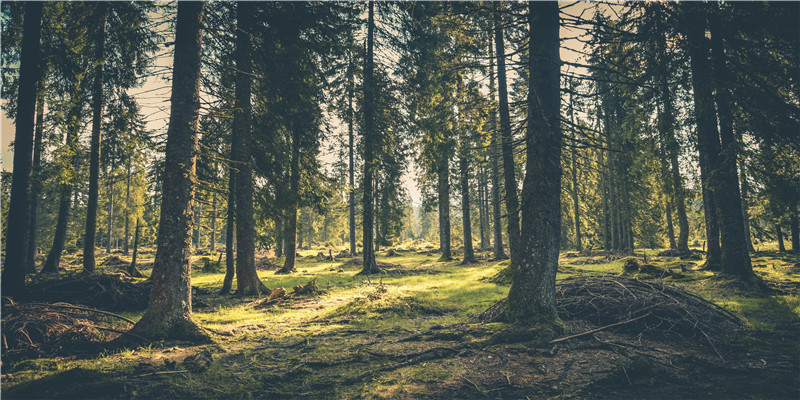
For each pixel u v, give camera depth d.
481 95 15.78
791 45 9.38
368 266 19.86
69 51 10.50
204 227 15.12
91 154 13.95
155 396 4.39
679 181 14.70
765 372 4.75
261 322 8.36
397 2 16.56
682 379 4.66
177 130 7.34
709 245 14.43
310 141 14.55
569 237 41.53
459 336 6.58
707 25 10.29
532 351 5.74
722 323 6.87
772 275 13.23
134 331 6.71
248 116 12.23
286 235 14.48
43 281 10.28
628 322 6.62
